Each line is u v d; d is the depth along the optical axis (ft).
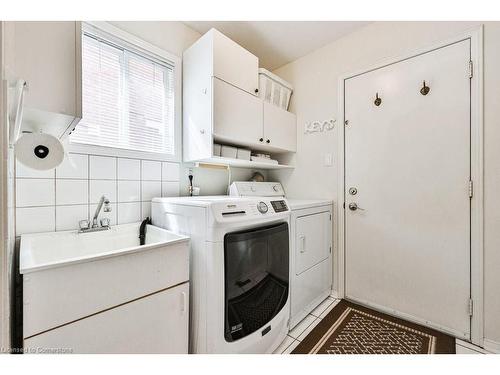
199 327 3.76
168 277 3.45
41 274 2.37
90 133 4.65
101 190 4.71
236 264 3.76
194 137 5.73
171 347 3.49
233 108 5.66
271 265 4.43
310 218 5.89
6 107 1.82
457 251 4.90
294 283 5.28
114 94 5.00
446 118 5.05
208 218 3.63
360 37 6.36
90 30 4.61
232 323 3.71
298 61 7.79
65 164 4.25
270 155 8.50
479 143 4.64
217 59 5.31
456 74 4.93
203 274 3.71
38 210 3.94
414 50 5.46
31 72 2.50
